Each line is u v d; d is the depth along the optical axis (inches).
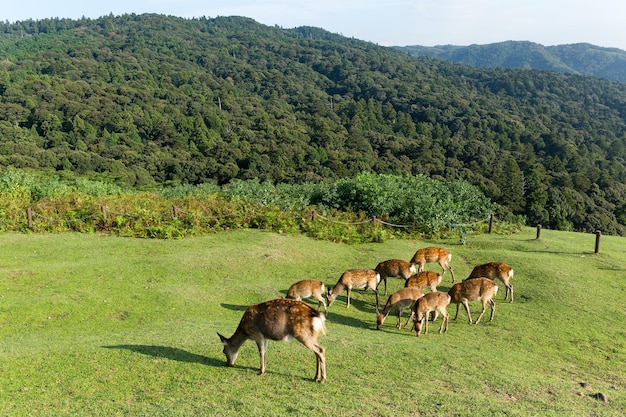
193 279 559.8
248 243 713.6
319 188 975.0
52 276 531.8
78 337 384.5
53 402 263.4
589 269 647.1
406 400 280.8
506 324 468.4
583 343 432.1
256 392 281.7
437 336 430.9
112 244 690.8
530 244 773.3
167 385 287.9
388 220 863.1
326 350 359.3
